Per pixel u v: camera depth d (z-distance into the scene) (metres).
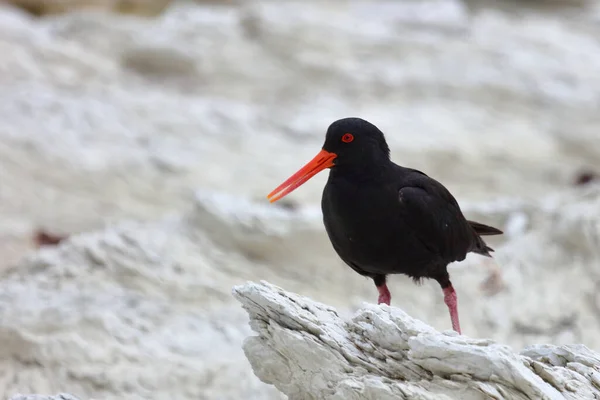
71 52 22.34
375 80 23.58
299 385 6.95
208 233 13.27
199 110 20.81
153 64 23.77
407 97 23.44
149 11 29.17
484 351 6.04
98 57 23.22
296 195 17.50
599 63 26.03
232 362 10.16
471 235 8.77
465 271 13.00
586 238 12.88
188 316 11.34
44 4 26.59
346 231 7.89
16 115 18.89
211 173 18.33
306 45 24.66
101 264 12.25
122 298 11.59
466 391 6.12
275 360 7.01
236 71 23.80
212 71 23.72
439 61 24.72
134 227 13.45
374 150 7.81
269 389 9.64
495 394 5.96
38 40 22.33
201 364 10.13
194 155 18.97
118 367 10.02
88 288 11.76
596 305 12.27
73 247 12.55
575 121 23.28
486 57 25.12
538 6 34.31
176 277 12.18
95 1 27.48
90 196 17.09
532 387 5.90
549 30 28.34
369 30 25.56
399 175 8.03
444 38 26.31
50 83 21.25
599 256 12.81
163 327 10.97
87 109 19.70
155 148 19.00
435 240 8.04
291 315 6.83
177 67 23.69
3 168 17.06
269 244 13.08
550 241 13.27
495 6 34.28
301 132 20.66
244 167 18.78
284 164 19.08
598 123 23.31
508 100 23.61
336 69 23.89
